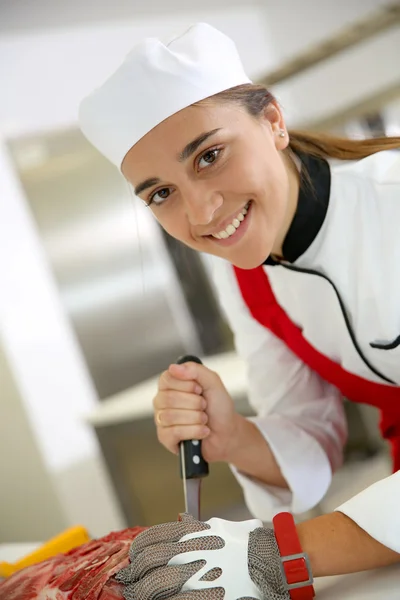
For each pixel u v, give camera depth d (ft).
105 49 9.37
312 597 2.88
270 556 2.90
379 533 2.93
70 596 2.97
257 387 4.81
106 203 9.93
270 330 4.62
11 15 8.46
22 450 9.15
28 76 8.87
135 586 2.87
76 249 9.64
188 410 4.03
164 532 3.07
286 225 3.92
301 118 9.23
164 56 3.27
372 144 3.96
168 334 10.52
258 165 3.36
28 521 9.35
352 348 4.05
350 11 9.90
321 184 3.84
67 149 9.51
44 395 9.09
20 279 9.04
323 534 3.03
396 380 4.08
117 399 9.05
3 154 8.99
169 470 8.16
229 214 3.38
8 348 8.84
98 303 9.80
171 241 10.48
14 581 3.26
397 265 3.66
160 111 3.28
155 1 9.35
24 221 9.16
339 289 3.95
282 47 10.43
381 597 2.79
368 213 3.74
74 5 8.70
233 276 4.62
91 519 9.25
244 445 4.32
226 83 3.39
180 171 3.31
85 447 9.34
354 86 9.57
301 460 4.30
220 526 3.08
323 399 4.69
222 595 2.73
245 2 10.05
